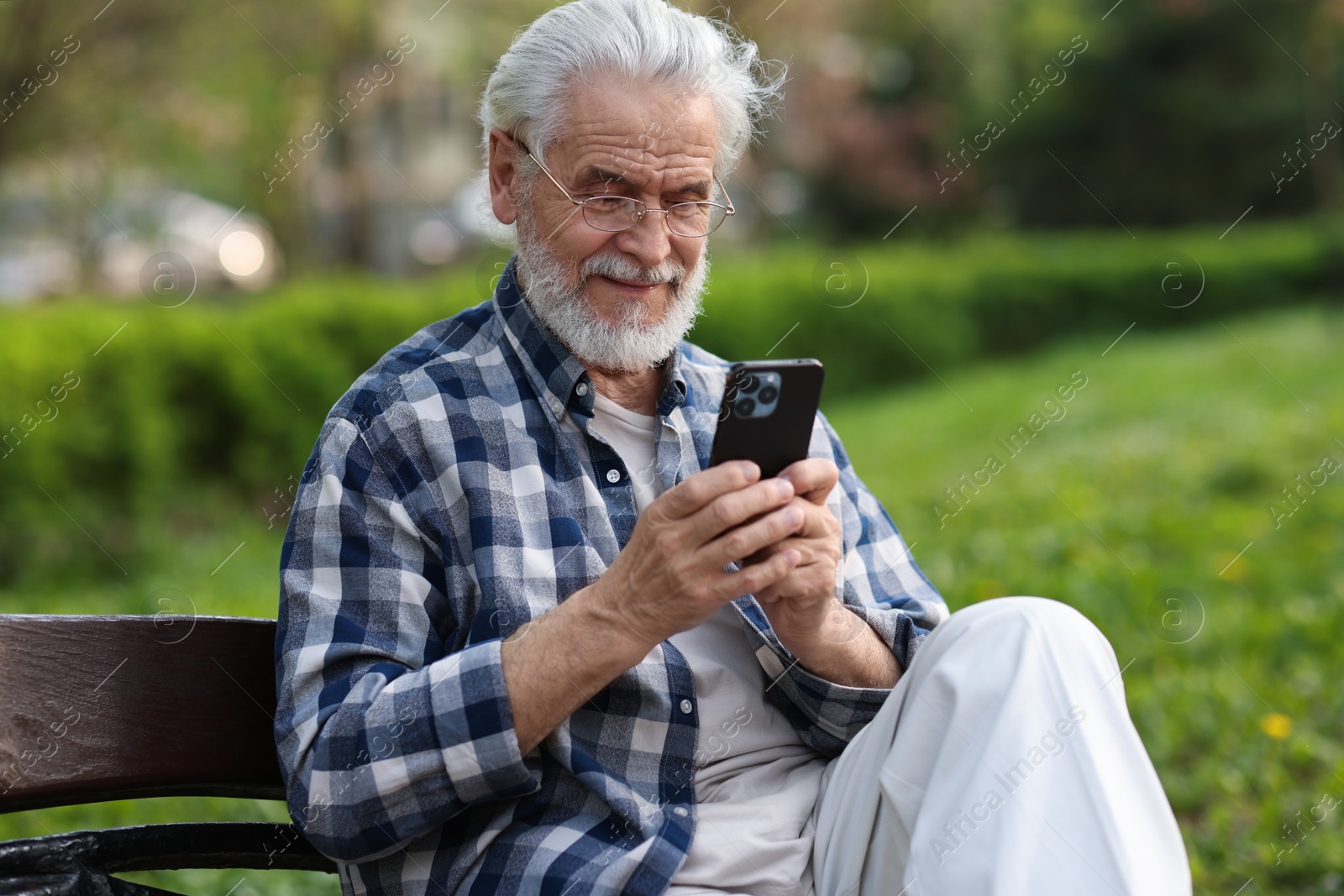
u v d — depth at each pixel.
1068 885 1.65
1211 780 3.92
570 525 2.04
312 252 14.65
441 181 17.61
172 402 8.29
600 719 2.01
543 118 2.13
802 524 1.87
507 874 1.86
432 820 1.83
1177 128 26.16
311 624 1.91
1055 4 26.41
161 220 12.95
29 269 12.66
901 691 1.91
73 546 7.51
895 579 2.38
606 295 2.14
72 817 3.82
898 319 15.84
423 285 11.44
